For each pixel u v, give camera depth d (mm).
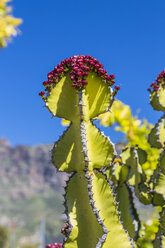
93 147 2955
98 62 3148
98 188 2871
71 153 2951
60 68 3074
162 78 3486
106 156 2924
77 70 3023
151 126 5344
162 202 3301
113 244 2789
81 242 2828
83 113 2973
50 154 2959
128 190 3459
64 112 3041
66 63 3107
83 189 2875
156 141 3381
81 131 2912
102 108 3092
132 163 3480
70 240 2834
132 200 3436
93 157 2930
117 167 3541
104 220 2824
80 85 2965
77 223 2850
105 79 3111
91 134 2977
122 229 2816
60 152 2959
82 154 2908
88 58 3166
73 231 2836
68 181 2918
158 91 3447
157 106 3463
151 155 4699
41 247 78125
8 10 6621
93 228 2826
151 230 4145
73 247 2824
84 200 2863
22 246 78875
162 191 3236
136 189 3404
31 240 80812
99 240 2727
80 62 3072
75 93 3057
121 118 5363
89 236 2828
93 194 2844
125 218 3402
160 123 3404
